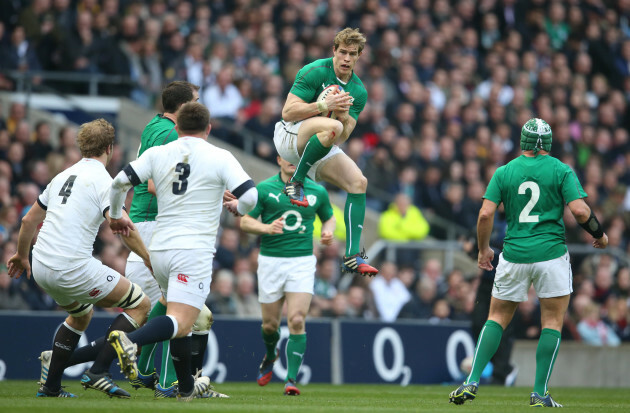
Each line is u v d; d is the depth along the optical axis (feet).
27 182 145.79
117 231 66.18
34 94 167.02
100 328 117.80
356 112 77.20
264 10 204.13
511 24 239.09
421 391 110.11
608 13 255.70
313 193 97.96
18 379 113.29
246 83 184.85
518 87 222.07
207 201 64.08
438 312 152.46
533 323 155.84
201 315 79.41
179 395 68.85
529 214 73.31
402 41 214.69
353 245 75.66
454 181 185.78
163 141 75.15
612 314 168.04
